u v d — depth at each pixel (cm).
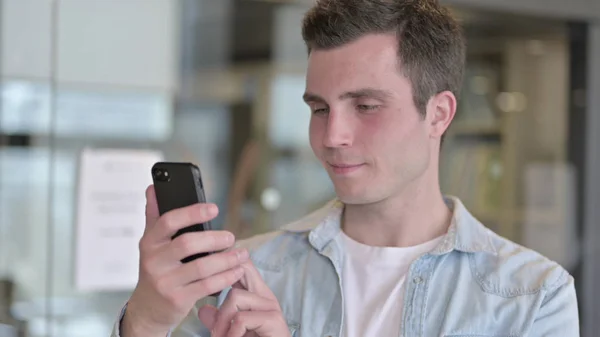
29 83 223
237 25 358
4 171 217
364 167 99
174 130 271
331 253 109
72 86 229
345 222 113
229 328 95
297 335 108
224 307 95
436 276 105
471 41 286
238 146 435
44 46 225
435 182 109
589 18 271
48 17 226
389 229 108
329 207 118
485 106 296
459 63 108
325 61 99
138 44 240
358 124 98
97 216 220
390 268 106
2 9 221
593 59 276
